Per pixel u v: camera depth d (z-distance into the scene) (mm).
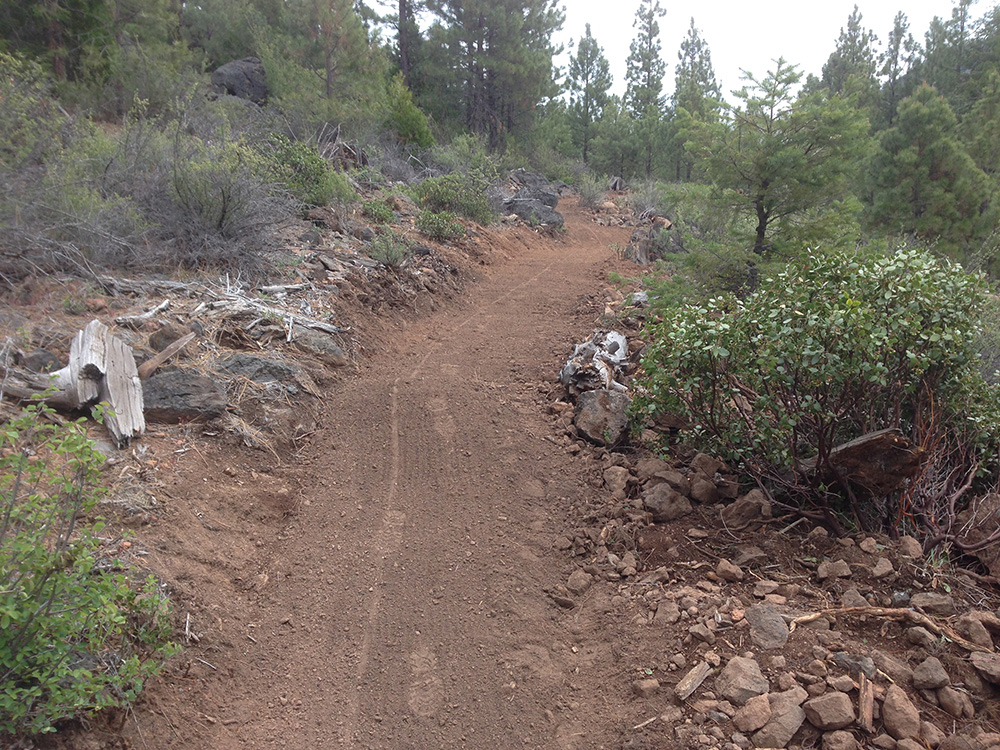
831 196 7957
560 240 18250
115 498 4180
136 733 3145
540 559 4730
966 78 31703
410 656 3953
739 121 7863
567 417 6438
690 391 4961
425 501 5250
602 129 37281
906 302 4414
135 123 9102
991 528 4523
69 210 6590
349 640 4047
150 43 15367
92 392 4688
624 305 9758
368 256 9750
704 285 8094
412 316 9109
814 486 4766
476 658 3947
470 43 29125
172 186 7887
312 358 6727
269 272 7973
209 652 3758
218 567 4277
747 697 3307
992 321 5992
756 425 4730
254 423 5496
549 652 3992
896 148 16531
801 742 3137
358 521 4988
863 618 3721
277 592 4324
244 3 22312
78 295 5922
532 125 32656
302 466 5449
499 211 17797
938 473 4996
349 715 3592
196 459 4875
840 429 5051
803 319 4402
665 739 3225
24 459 2924
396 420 6234
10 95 7066
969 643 3508
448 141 25672
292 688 3730
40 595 2760
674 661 3633
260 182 8789
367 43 19656
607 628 4051
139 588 3623
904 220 16047
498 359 8031
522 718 3574
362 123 17344
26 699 2721
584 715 3537
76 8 13742
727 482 5141
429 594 4395
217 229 7930
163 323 5773
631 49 45812
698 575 4332
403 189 15492
